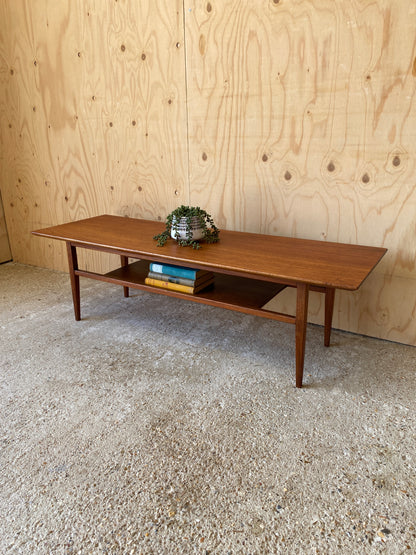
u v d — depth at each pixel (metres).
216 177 2.43
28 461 1.40
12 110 3.09
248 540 1.13
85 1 2.54
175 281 2.01
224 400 1.71
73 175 2.99
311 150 2.09
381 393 1.73
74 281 2.36
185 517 1.20
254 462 1.39
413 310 2.06
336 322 2.29
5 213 3.46
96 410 1.66
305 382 1.82
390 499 1.24
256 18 2.05
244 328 2.34
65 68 2.75
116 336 2.26
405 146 1.87
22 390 1.79
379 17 1.78
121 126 2.67
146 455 1.42
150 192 2.71
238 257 1.84
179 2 2.24
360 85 1.89
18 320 2.46
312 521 1.18
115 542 1.13
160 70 2.42
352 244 2.05
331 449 1.44
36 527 1.17
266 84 2.12
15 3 2.79
